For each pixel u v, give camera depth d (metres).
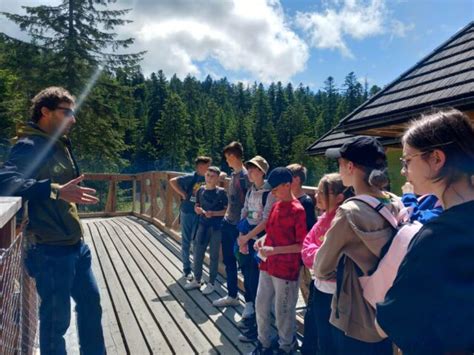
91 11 17.56
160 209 8.33
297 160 60.09
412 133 1.06
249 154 64.12
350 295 1.57
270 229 2.63
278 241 2.57
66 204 2.08
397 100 5.26
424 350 0.88
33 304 2.33
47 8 16.81
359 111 5.90
